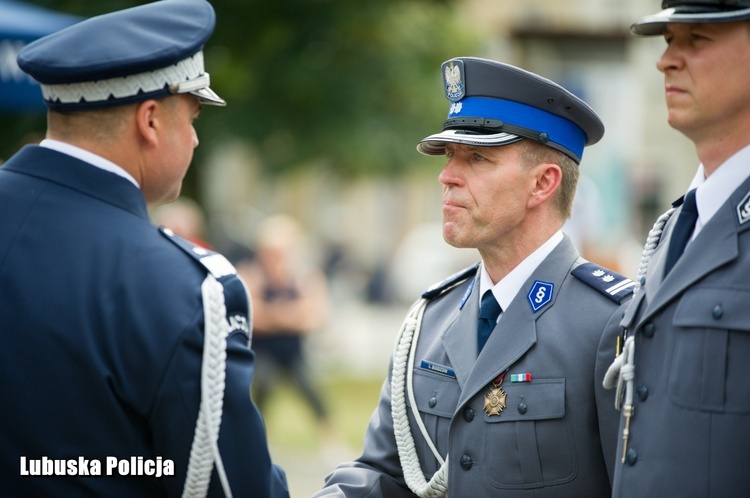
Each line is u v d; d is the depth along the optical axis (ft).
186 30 19.75
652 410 18.56
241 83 106.83
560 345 22.20
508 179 22.71
